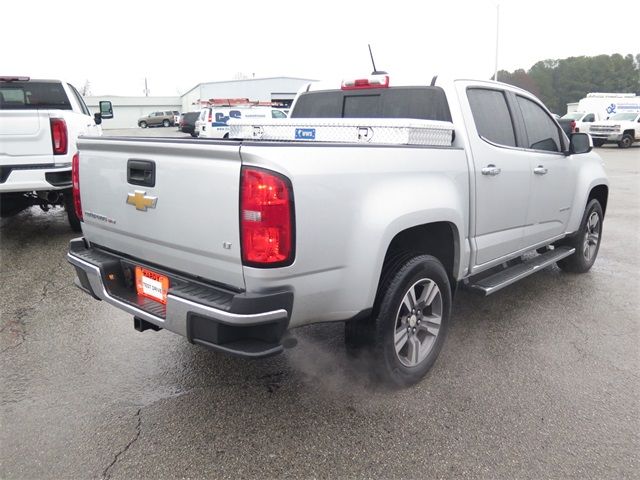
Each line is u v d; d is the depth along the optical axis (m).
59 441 2.75
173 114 55.88
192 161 2.56
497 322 4.36
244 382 3.34
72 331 4.08
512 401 3.16
